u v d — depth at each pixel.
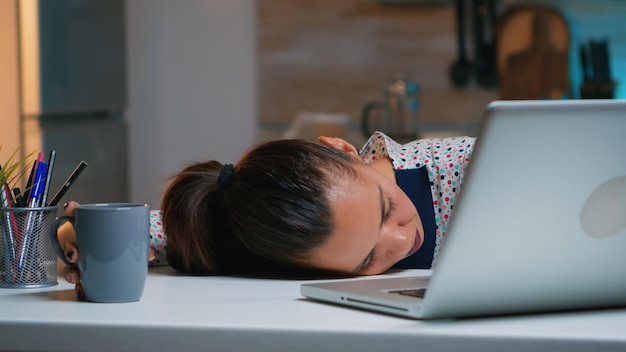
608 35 4.14
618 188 0.78
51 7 3.05
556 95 4.17
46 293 1.06
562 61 4.16
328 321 0.83
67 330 0.84
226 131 4.27
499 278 0.80
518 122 0.72
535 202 0.76
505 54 4.16
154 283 1.15
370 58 4.20
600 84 4.16
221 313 0.88
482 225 0.76
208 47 4.25
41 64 2.99
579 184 0.76
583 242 0.80
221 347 0.81
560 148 0.74
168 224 1.30
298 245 1.18
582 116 0.73
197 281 1.18
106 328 0.83
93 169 3.38
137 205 1.00
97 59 3.43
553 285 0.83
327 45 4.21
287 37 4.22
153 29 4.16
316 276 1.25
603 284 0.85
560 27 4.16
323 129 4.23
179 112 4.26
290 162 1.21
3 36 2.90
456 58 4.17
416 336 0.77
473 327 0.80
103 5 3.50
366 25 4.19
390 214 1.26
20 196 1.13
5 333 0.85
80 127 3.27
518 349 0.75
